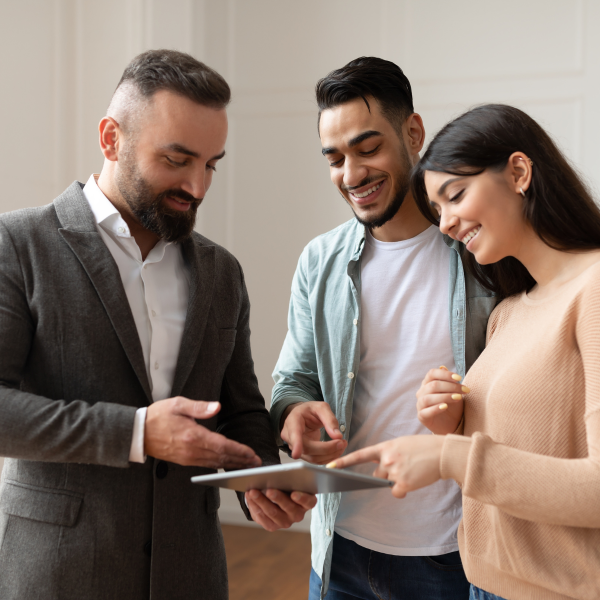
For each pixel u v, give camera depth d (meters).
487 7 3.61
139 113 1.24
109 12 3.34
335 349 1.62
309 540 3.54
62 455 1.11
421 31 3.70
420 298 1.57
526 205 1.17
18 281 1.19
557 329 1.09
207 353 1.36
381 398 1.55
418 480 1.06
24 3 3.12
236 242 4.00
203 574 1.30
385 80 1.51
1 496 1.24
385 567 1.51
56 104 3.28
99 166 3.33
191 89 1.23
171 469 1.26
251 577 3.02
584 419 1.03
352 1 3.80
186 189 1.27
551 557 1.07
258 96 3.95
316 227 3.89
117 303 1.23
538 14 3.55
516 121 1.18
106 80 3.33
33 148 3.18
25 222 1.24
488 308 1.49
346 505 1.57
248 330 1.55
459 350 1.50
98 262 1.24
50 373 1.20
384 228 1.63
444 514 1.50
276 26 3.92
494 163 1.16
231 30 3.97
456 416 1.28
